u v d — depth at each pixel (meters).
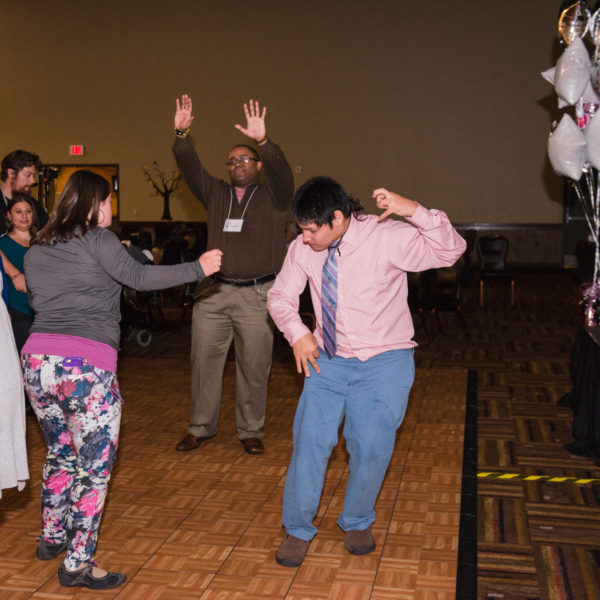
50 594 2.35
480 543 2.76
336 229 2.30
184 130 3.57
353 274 2.38
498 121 13.68
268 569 2.52
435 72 13.74
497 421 4.46
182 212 14.67
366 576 2.47
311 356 2.39
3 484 2.29
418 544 2.71
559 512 3.06
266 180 3.60
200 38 14.27
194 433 3.86
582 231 13.59
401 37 13.77
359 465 2.50
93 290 2.26
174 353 6.61
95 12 14.55
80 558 2.35
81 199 2.25
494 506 3.13
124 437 4.08
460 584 2.40
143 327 7.19
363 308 2.40
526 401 4.92
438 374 5.73
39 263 2.26
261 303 3.66
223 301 3.68
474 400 4.93
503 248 9.56
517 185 13.75
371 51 13.87
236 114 14.30
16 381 2.33
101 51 14.63
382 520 2.94
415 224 2.21
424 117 13.87
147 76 14.53
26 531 2.83
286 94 14.16
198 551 2.66
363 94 13.97
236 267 3.61
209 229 3.72
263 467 3.57
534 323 8.20
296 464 2.51
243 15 14.10
